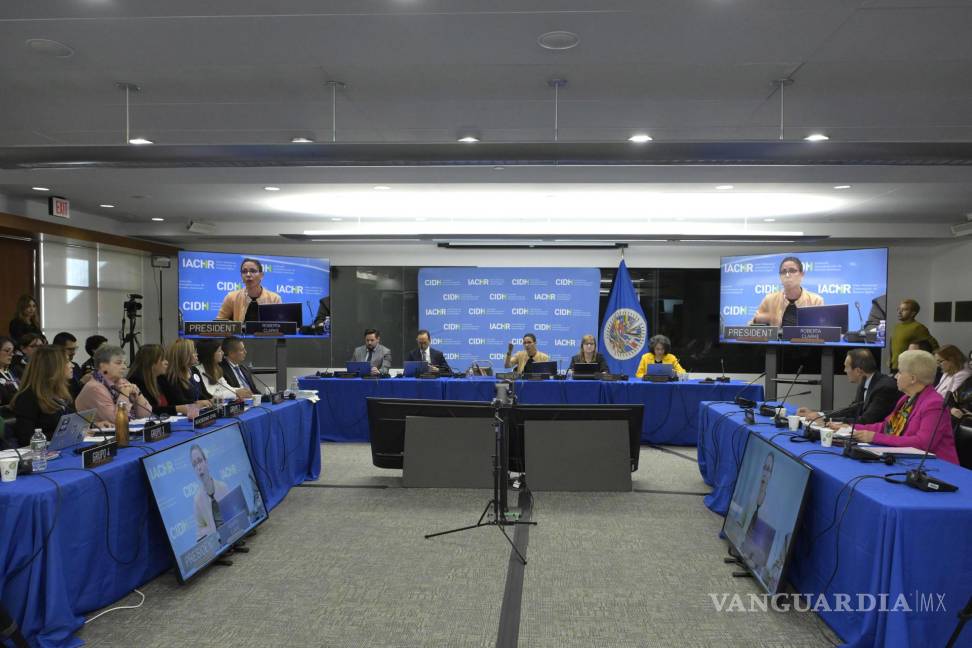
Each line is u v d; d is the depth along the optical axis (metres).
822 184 6.37
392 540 3.91
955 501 2.42
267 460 4.56
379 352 8.16
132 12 3.08
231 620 2.86
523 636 2.74
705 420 5.29
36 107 4.67
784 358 10.31
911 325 7.98
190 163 4.38
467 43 3.44
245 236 9.48
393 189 7.00
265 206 8.02
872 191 6.73
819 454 3.22
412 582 3.29
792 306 8.81
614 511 4.54
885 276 8.12
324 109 4.70
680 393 6.91
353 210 8.52
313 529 4.11
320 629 2.79
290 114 4.82
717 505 4.48
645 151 4.14
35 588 2.50
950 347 5.45
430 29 3.27
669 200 7.78
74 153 4.29
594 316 10.24
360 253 10.69
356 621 2.86
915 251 9.95
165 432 3.58
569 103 4.54
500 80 4.11
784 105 4.54
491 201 7.95
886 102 4.44
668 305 10.45
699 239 8.48
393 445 4.91
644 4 3.00
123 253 9.81
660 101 4.47
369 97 4.45
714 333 10.41
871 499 2.46
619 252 10.45
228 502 3.69
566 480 4.52
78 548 2.73
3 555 2.46
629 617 2.91
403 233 8.66
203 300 8.88
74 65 3.75
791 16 3.10
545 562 3.57
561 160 4.21
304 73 3.99
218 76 4.05
